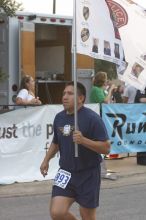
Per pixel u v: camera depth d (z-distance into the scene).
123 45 7.10
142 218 8.28
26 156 11.12
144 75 7.29
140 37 7.25
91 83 16.19
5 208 8.95
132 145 13.11
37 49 17.48
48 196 9.91
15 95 14.52
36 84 16.25
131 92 13.89
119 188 10.70
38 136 11.29
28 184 10.90
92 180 6.07
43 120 11.35
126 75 7.18
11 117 10.88
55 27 16.80
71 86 6.18
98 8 6.82
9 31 14.49
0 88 14.66
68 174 6.05
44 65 17.31
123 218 8.27
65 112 6.21
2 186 10.67
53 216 5.96
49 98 16.62
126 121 12.92
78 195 6.05
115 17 7.04
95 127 6.05
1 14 13.77
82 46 6.64
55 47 16.95
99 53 6.84
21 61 14.47
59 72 16.86
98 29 6.82
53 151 6.46
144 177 11.94
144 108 13.27
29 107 11.12
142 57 7.26
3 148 10.79
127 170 12.56
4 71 14.52
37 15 15.02
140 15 7.27
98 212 8.64
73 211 8.70
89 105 12.20
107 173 11.91
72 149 6.04
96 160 6.11
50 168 11.47
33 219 8.21
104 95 13.20
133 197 9.84
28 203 9.34
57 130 6.20
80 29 6.64
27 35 14.62
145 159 13.32
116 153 12.80
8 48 14.49
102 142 5.99
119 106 12.76
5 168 10.83
